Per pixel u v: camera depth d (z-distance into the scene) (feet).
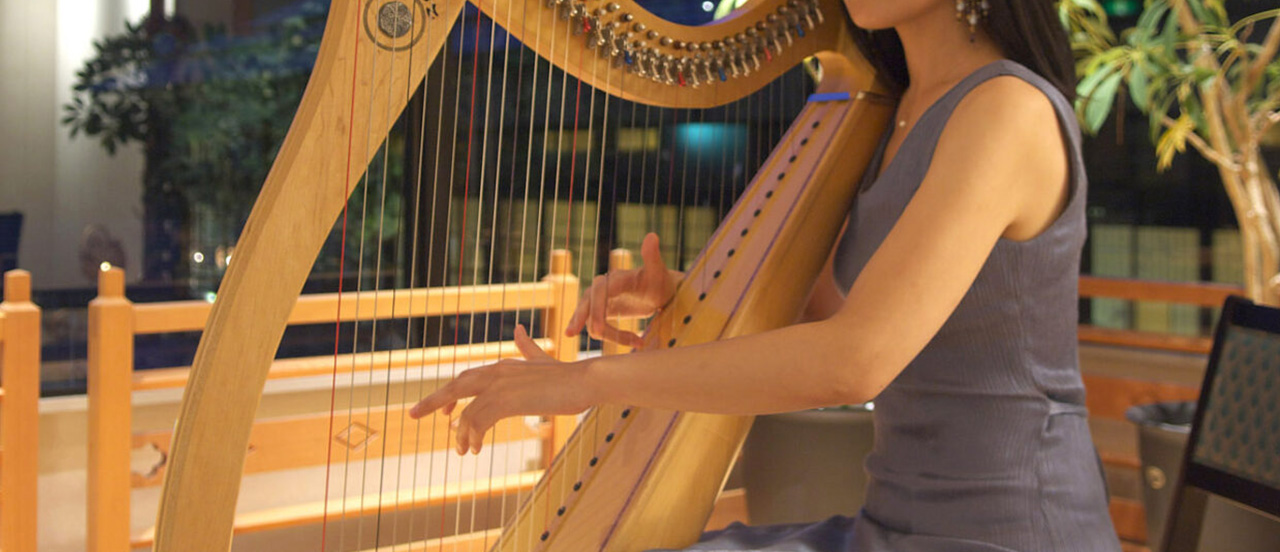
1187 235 12.47
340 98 2.79
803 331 3.21
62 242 11.09
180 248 11.68
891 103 4.78
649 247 4.39
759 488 7.91
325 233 2.79
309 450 7.97
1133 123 12.59
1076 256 3.82
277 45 11.86
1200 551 7.75
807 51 4.57
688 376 3.19
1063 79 3.92
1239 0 11.46
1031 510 3.70
